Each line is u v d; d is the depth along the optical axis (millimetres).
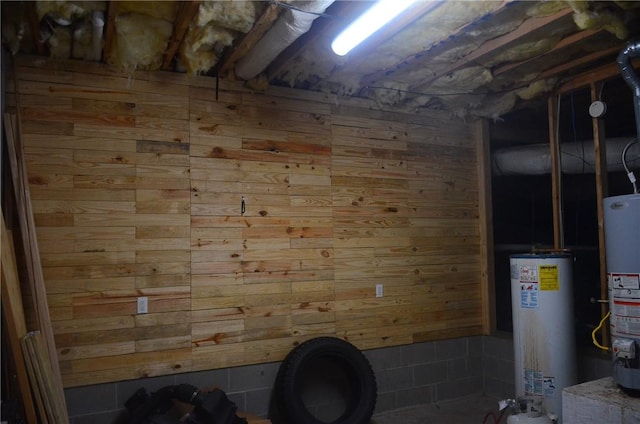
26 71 3008
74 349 3016
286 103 3787
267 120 3699
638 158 3707
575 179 4652
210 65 3295
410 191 4301
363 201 4059
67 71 3105
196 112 3451
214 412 2818
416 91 4086
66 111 3092
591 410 2527
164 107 3355
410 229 4270
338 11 2740
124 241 3184
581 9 2652
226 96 3561
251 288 3543
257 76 3547
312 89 3895
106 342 3098
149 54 3105
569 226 5297
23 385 2352
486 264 4562
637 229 2580
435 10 2736
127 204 3207
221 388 3385
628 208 2629
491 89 4105
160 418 2725
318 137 3898
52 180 3027
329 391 3770
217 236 3453
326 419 3730
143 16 2740
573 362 3348
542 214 5309
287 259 3691
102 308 3102
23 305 2771
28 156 2979
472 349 4480
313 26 2955
